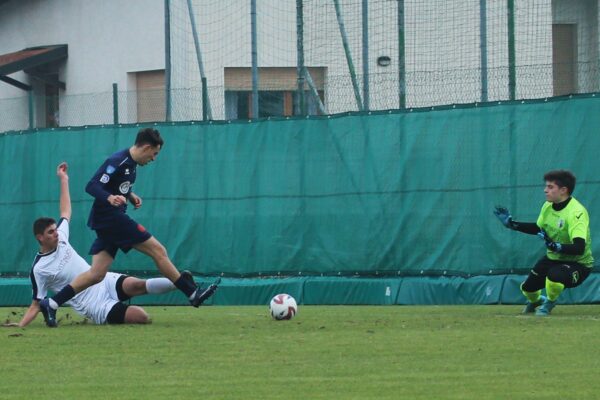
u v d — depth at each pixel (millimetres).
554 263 37656
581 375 21141
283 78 68438
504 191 47344
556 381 20359
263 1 69188
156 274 53656
